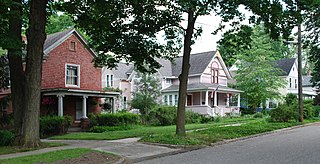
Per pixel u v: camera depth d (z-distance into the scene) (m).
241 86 43.97
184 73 16.67
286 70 53.88
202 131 19.38
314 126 25.75
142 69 18.91
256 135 19.48
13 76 16.09
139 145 14.88
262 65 42.53
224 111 39.28
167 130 21.70
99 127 24.98
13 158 10.93
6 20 15.52
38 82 14.48
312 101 39.59
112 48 18.09
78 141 17.30
